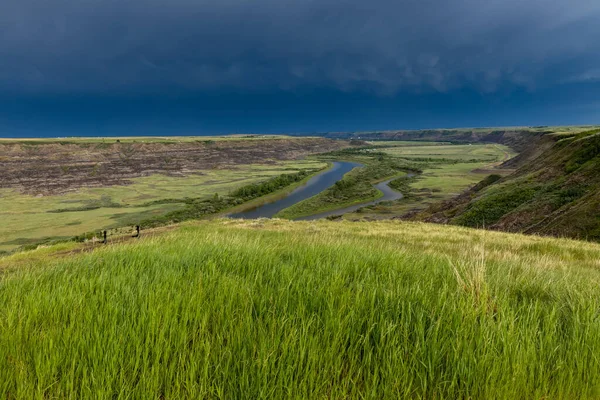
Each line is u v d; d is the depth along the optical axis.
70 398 1.62
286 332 2.04
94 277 3.41
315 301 2.53
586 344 2.03
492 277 3.62
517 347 1.91
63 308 2.50
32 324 2.27
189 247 5.06
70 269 4.29
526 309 2.63
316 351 1.86
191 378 1.67
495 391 1.68
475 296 2.64
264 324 2.19
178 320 2.28
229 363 1.80
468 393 1.70
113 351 1.87
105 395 1.62
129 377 1.74
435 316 2.32
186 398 1.66
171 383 1.73
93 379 1.69
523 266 4.97
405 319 2.26
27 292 3.12
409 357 1.90
